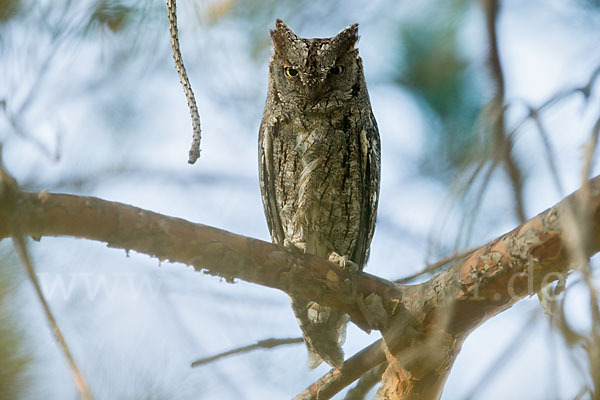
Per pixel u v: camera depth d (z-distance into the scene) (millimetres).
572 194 3336
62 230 5207
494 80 4340
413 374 5246
